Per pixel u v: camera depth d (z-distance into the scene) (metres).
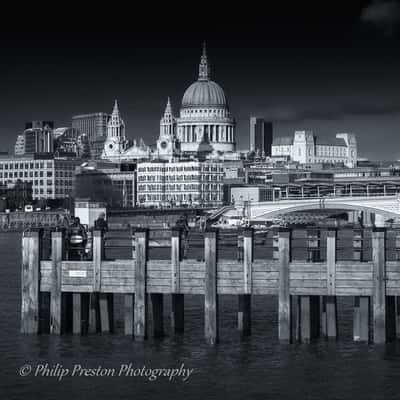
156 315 85.19
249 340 86.62
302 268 76.50
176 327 87.12
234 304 110.88
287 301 76.81
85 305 84.25
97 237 79.56
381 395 71.50
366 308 81.12
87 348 81.25
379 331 76.44
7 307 112.50
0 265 180.12
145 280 78.50
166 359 79.50
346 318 100.19
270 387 73.44
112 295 86.31
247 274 77.25
